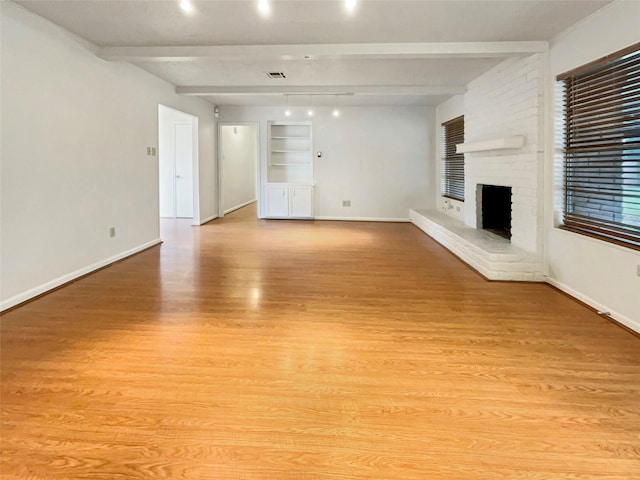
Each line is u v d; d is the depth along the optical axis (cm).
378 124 949
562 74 415
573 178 414
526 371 254
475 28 405
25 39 373
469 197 677
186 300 391
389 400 222
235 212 1122
